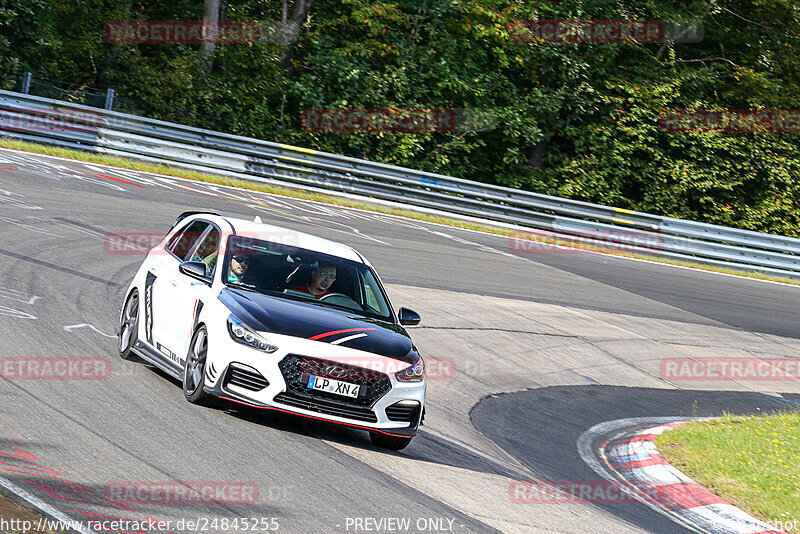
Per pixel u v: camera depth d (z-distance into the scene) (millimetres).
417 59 39500
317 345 8922
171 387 9812
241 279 9836
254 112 36875
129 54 35594
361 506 7418
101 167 27172
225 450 8031
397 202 32875
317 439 9211
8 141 27547
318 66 38531
